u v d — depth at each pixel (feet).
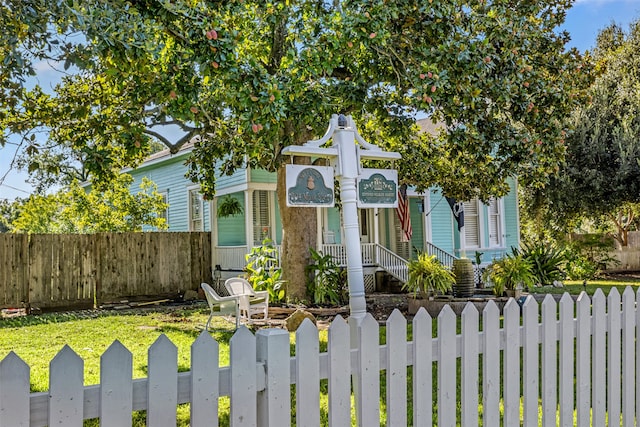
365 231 53.47
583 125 58.29
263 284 35.91
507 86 19.72
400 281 47.57
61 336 27.30
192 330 28.55
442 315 8.05
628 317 10.39
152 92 19.01
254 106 16.01
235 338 6.37
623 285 50.19
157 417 5.86
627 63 60.90
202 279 47.73
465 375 8.22
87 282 41.57
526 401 8.93
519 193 64.69
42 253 39.78
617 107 59.47
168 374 5.97
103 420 5.55
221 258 47.19
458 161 29.17
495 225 56.54
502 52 20.44
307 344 6.86
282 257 37.29
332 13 22.30
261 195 49.06
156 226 53.57
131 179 52.37
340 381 7.06
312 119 21.61
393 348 7.53
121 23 13.89
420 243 53.62
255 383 6.48
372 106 23.15
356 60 23.59
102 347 23.98
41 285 39.55
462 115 20.57
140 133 20.21
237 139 23.02
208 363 6.17
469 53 18.94
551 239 65.10
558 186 59.47
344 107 26.89
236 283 31.22
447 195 36.37
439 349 7.98
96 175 19.15
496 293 33.63
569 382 9.47
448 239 53.72
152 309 39.63
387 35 19.08
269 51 28.37
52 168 23.39
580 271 57.77
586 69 24.14
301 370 6.78
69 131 24.73
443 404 7.97
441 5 19.39
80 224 50.39
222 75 15.79
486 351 8.46
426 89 18.54
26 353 22.82
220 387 6.27
